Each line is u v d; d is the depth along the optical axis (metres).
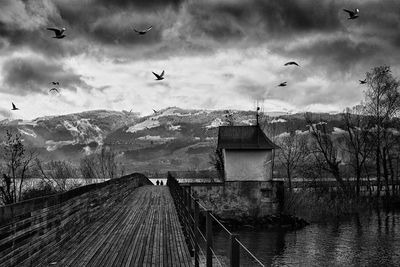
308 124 60.12
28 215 9.11
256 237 37.75
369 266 27.31
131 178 38.75
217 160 59.53
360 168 58.25
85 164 62.28
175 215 20.98
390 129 57.66
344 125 60.22
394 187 58.41
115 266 10.47
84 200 16.39
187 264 10.88
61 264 10.52
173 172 59.59
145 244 13.37
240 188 46.25
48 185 45.00
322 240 35.31
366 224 42.16
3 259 7.55
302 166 62.03
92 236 14.72
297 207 48.38
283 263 28.34
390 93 57.25
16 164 39.31
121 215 20.95
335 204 49.09
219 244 29.64
